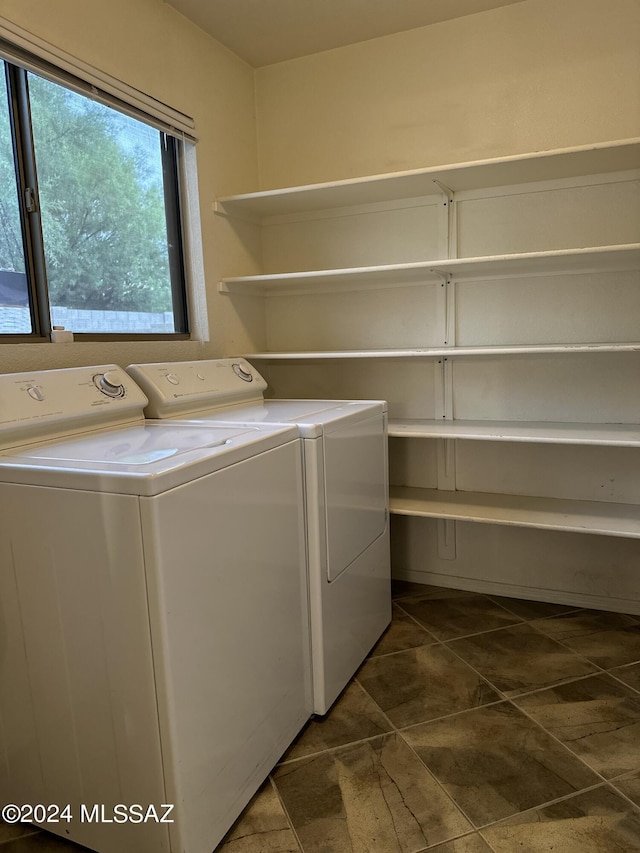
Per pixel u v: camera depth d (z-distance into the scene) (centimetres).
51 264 187
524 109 230
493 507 239
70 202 192
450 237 247
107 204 207
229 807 140
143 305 226
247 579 145
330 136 263
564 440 206
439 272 245
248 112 270
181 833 124
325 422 176
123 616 120
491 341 249
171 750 121
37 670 134
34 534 127
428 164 247
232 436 155
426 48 242
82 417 164
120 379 183
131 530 116
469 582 270
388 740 170
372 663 211
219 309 252
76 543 122
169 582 117
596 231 226
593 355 234
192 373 213
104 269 207
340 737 173
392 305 263
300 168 270
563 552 251
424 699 189
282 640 162
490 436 217
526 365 245
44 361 176
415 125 247
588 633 228
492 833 137
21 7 163
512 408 249
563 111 224
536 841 135
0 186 171
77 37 181
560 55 222
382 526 227
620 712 179
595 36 217
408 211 254
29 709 138
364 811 145
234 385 228
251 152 272
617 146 190
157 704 120
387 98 251
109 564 119
